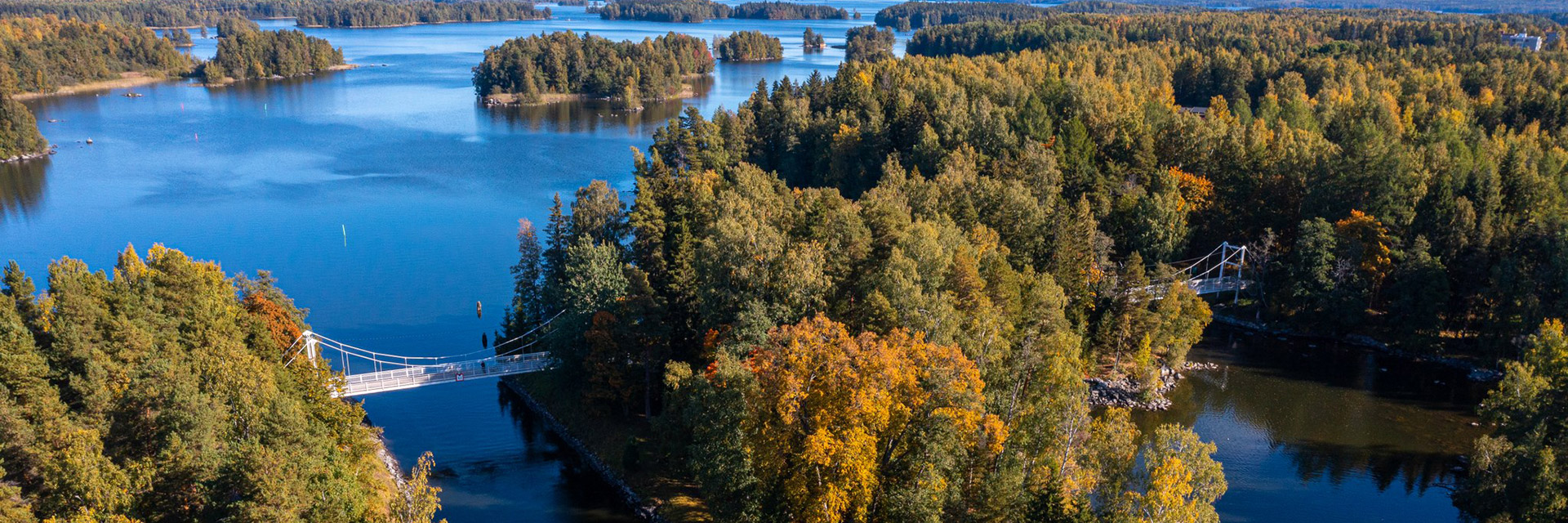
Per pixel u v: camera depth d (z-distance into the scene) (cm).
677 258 8875
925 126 13575
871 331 6956
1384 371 9688
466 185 18050
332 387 7950
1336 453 7956
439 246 14212
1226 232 11731
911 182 11062
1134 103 15388
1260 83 19638
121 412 5766
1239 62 19775
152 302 7631
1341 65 19312
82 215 15838
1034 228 9931
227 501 5069
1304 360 10000
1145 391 8869
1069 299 9019
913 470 5575
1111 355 9588
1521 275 9325
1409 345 9994
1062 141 12338
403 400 9081
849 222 8450
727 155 15638
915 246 7956
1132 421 8500
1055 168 11544
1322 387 9288
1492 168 10550
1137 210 11106
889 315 6950
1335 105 16175
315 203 16638
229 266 13200
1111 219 11462
